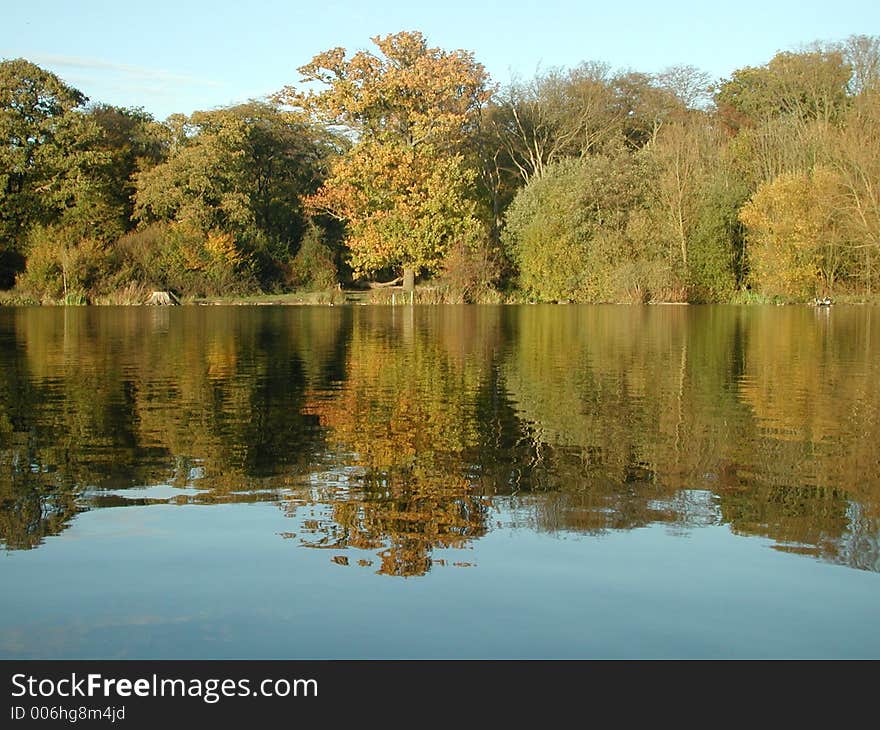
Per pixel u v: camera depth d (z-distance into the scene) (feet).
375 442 20.90
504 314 89.71
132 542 13.33
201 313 91.35
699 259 120.98
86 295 118.21
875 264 112.27
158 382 31.96
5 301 116.06
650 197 124.36
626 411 25.75
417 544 13.26
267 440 21.13
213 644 10.14
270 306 114.42
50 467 18.21
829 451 20.04
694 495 16.15
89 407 26.05
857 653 9.96
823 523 14.38
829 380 33.19
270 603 11.12
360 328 65.51
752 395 28.99
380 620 10.65
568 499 15.81
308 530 13.92
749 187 126.21
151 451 19.81
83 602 11.17
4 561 12.53
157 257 127.54
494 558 12.67
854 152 109.19
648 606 11.04
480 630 10.41
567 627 10.48
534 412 25.36
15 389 30.07
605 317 83.15
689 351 45.32
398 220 125.80
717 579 11.89
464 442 20.98
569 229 125.39
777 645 10.11
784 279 113.60
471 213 128.77
